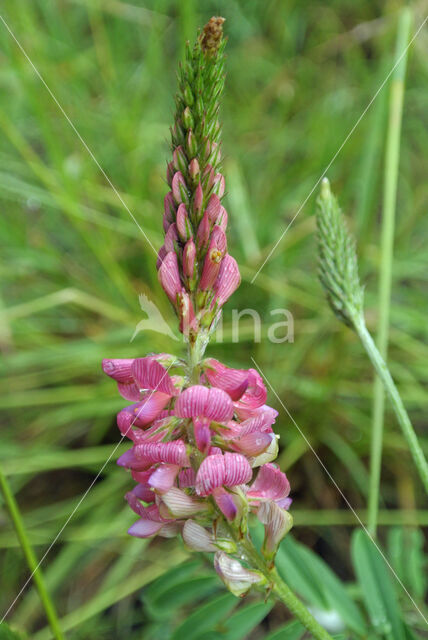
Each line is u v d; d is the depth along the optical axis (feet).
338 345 1.18
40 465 1.15
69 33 1.58
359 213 1.13
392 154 0.90
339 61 1.68
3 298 1.38
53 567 1.07
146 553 1.09
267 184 1.47
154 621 0.98
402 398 1.20
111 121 1.39
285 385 1.19
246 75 1.67
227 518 0.59
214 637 0.72
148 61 1.45
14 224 1.41
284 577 0.75
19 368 1.31
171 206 0.61
